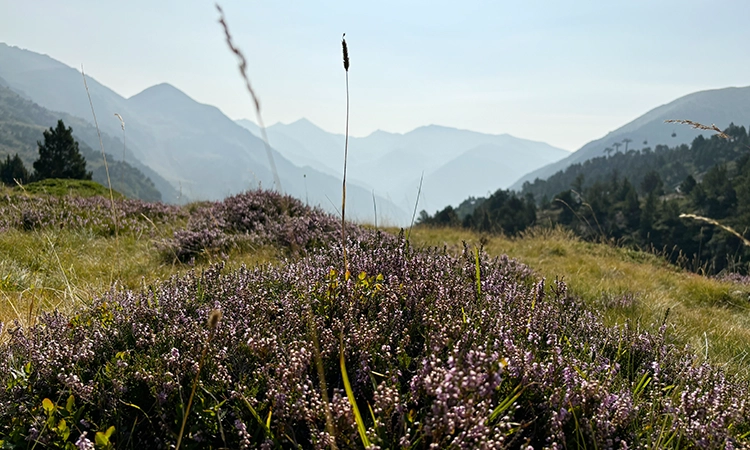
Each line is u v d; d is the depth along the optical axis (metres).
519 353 2.67
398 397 2.15
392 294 3.47
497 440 1.99
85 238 8.92
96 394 2.47
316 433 2.10
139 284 5.86
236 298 3.57
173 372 2.54
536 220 105.69
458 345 2.61
